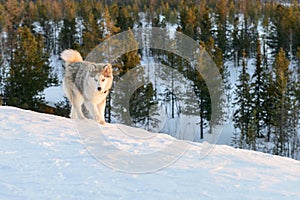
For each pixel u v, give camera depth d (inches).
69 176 207.2
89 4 2999.5
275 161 278.2
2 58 1867.6
